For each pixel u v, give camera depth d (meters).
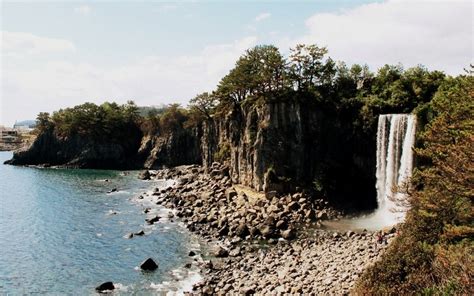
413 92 90.88
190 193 101.56
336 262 50.00
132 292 48.88
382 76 101.50
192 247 64.50
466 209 35.81
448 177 36.19
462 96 44.59
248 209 80.38
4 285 51.78
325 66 102.75
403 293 30.16
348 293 39.12
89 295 48.53
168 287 49.88
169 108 183.38
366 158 91.38
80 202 101.69
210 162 137.75
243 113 104.25
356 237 62.22
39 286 51.47
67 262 59.53
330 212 79.81
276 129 93.94
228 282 49.25
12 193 115.00
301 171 92.94
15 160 191.50
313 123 94.88
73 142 186.00
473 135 33.00
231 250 62.19
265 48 109.19
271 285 45.91
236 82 106.31
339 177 91.50
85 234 73.31
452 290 26.14
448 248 32.59
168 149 177.25
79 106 189.75
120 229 75.94
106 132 185.75
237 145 105.94
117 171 169.12
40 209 94.50
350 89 104.81
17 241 69.94
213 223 75.00
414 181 49.28
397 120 77.69
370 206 85.81
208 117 138.88
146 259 57.25
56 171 167.75
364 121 90.75
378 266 34.88
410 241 37.22
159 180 139.25
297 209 80.12
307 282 44.81
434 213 37.62
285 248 60.97
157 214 87.06
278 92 97.94
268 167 92.50
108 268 56.81
